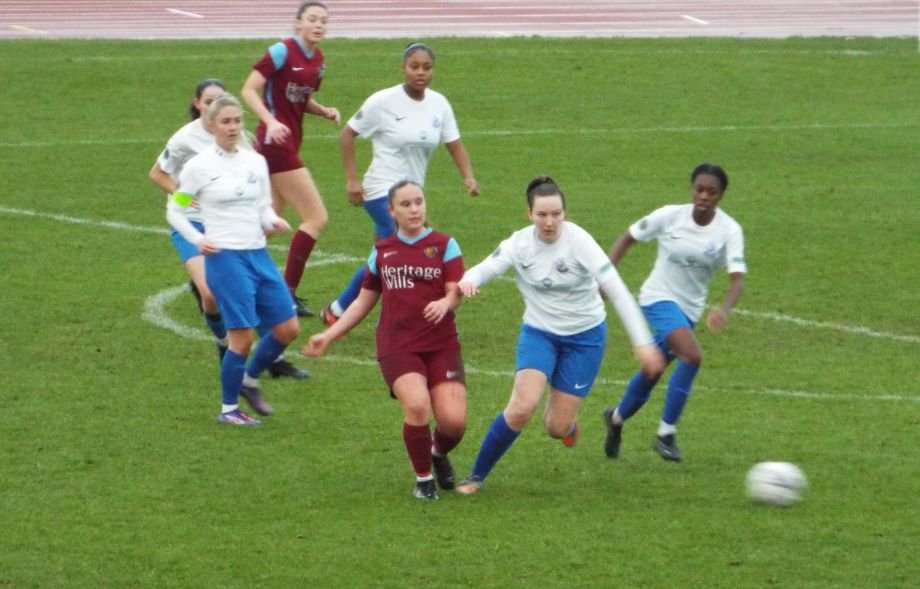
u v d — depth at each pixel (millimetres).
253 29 85688
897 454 25391
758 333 33875
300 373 30047
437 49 76562
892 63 74812
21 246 41719
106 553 20750
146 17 90625
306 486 23656
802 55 76688
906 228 45188
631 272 40406
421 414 22438
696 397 29000
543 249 22891
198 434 26328
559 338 23375
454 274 22938
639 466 24969
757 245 42906
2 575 19969
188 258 29438
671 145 58281
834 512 22484
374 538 21344
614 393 29344
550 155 56375
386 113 33969
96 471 24250
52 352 31641
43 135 58188
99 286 37500
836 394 29188
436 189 50625
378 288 23453
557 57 75062
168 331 33531
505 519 22188
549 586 19641
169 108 63562
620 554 20734
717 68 73125
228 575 20031
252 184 26875
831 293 37562
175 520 22031
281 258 41500
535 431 26984
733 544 21125
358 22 89062
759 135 60219
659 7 98750
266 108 34500
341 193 50219
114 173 52219
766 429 26922
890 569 20219
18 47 75375
